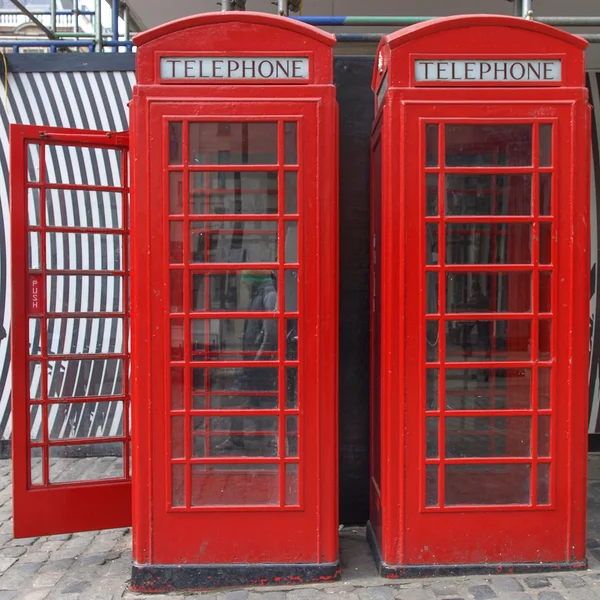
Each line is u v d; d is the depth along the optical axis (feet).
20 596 9.55
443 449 9.88
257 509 9.79
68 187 11.39
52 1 19.36
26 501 10.98
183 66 9.54
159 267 9.63
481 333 10.02
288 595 9.42
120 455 15.98
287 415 9.85
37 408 15.84
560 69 9.71
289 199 9.73
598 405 17.02
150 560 9.77
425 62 9.66
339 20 13.50
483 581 9.71
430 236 9.82
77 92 16.21
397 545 9.93
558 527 9.98
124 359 11.91
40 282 11.21
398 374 9.80
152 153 9.55
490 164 9.82
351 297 12.11
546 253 9.90
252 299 9.84
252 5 20.01
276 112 9.53
